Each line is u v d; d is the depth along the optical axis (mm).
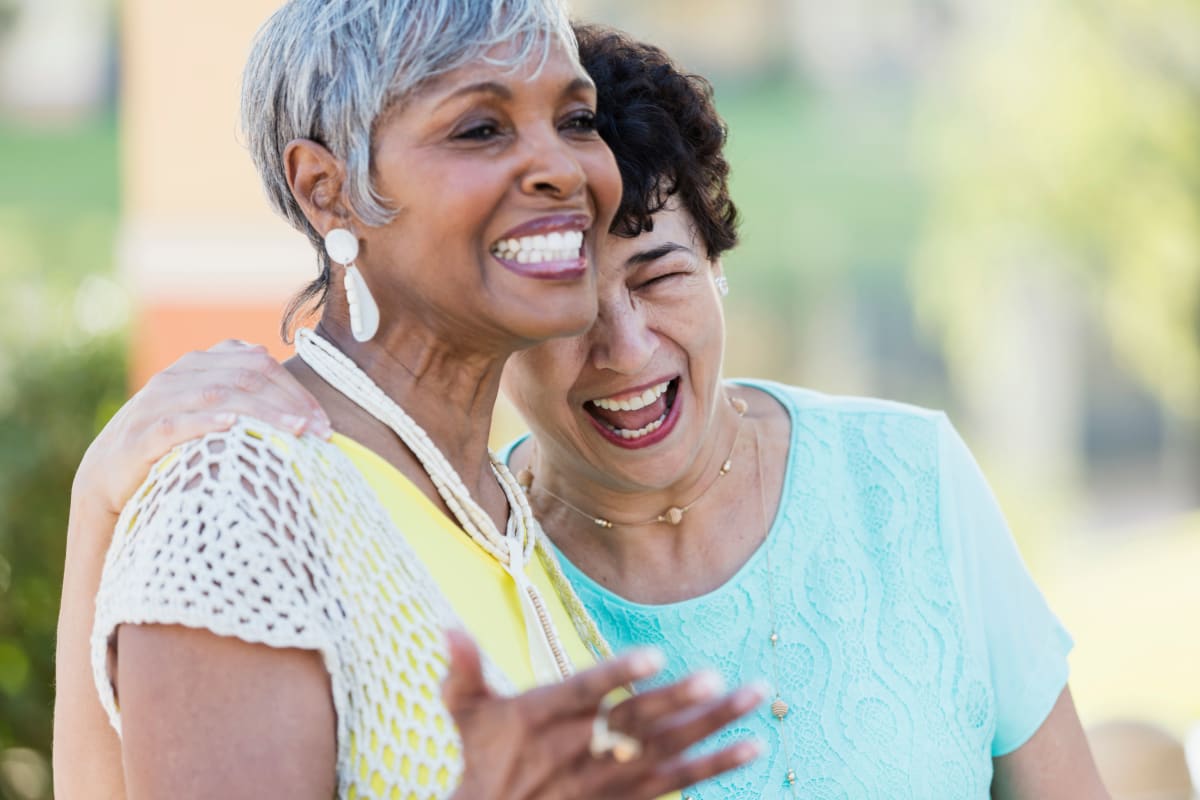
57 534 5777
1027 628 2434
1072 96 10844
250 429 1622
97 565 1774
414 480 1806
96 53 10484
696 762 1358
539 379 2283
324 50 1726
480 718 1359
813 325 13586
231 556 1519
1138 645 8625
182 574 1502
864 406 2572
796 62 12586
